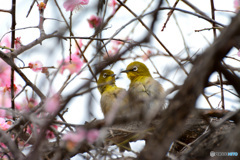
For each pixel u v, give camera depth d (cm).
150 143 609
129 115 818
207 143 902
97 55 746
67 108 848
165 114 605
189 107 577
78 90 588
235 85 775
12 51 941
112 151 746
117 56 652
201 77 568
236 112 712
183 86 583
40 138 619
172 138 597
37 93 905
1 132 684
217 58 559
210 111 927
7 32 884
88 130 686
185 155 796
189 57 772
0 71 1013
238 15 534
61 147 682
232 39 542
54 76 741
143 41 639
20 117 869
